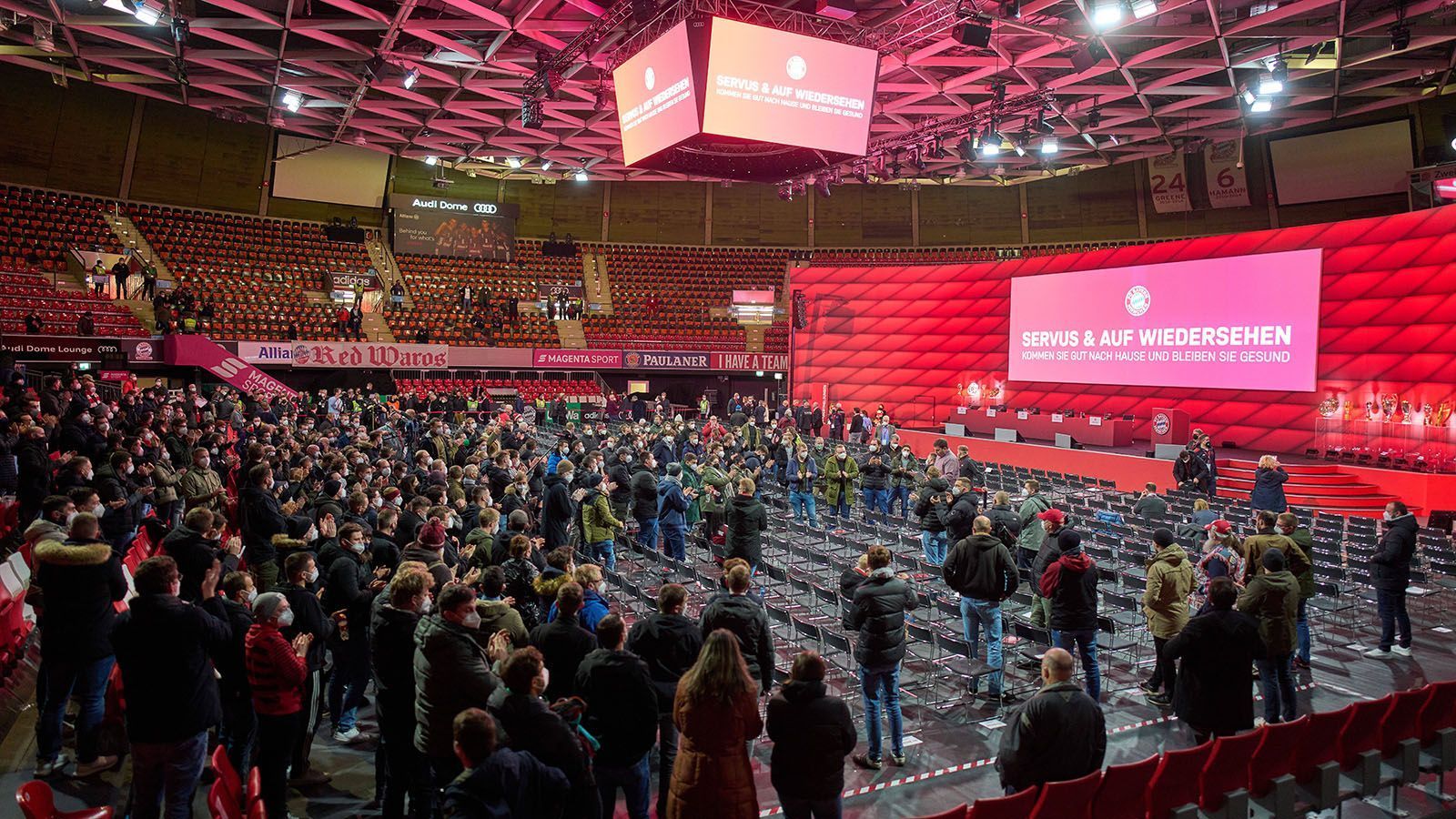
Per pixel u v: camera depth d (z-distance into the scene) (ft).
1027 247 152.25
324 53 91.45
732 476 48.93
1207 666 20.39
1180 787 17.51
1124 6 71.31
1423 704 21.20
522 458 54.13
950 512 35.70
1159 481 71.15
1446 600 41.63
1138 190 142.51
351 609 23.67
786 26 80.48
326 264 132.87
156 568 16.52
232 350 105.81
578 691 17.40
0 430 40.55
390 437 65.72
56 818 14.53
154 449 44.04
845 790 22.62
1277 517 30.53
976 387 99.55
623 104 76.69
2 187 110.01
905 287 106.83
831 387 110.11
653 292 152.76
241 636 19.04
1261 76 86.94
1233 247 79.00
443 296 138.21
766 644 20.58
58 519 23.94
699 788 15.49
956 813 14.76
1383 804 22.26
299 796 21.17
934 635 28.45
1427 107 114.83
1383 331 69.62
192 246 122.42
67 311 99.60
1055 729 16.49
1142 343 84.17
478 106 110.52
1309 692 29.68
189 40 87.56
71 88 113.91
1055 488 65.72
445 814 12.64
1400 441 66.95
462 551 28.55
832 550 49.98
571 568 24.44
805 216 160.76
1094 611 26.66
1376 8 80.74
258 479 29.48
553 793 13.48
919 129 110.73
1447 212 67.15
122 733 21.45
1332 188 124.77
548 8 82.58
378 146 129.08
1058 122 115.44
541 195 158.30
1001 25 80.23
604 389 132.36
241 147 131.75
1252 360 76.64
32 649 27.09
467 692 16.96
